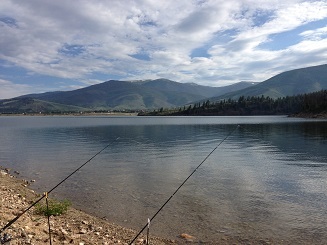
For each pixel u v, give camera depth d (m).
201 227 14.34
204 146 50.50
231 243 12.60
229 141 58.44
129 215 16.00
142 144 54.31
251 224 14.66
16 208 15.49
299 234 13.44
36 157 38.88
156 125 127.88
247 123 130.00
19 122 181.88
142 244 12.13
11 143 57.59
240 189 21.22
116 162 33.97
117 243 12.07
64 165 32.38
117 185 22.67
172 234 13.54
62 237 11.85
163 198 19.09
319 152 41.19
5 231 11.17
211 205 17.58
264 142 55.66
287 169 28.92
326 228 14.09
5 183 23.03
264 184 22.69
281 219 15.27
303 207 17.14
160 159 36.16
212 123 136.62
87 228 13.70
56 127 120.19
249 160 34.88
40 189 21.72
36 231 11.97
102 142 58.81
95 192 20.61
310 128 91.69
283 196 19.36
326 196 19.33
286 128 93.25
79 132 89.00
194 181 23.91
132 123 153.00
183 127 109.38
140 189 21.39
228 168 29.64
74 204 17.91
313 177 25.17
